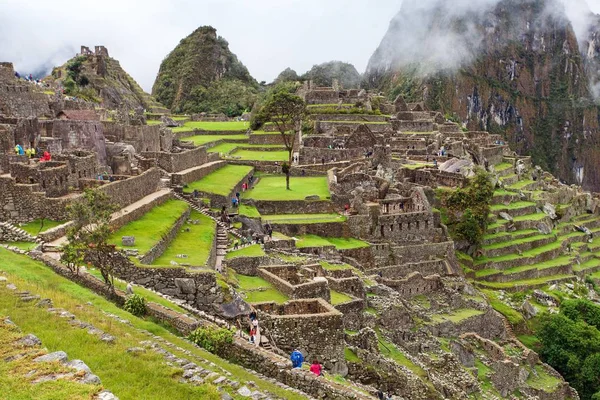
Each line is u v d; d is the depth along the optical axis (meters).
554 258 105.12
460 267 83.12
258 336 33.41
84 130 65.62
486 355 61.00
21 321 22.73
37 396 15.88
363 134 110.06
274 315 35.84
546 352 72.25
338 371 36.25
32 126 61.22
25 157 50.06
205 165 90.31
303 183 94.81
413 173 99.88
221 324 32.97
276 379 28.94
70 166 52.59
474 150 133.25
